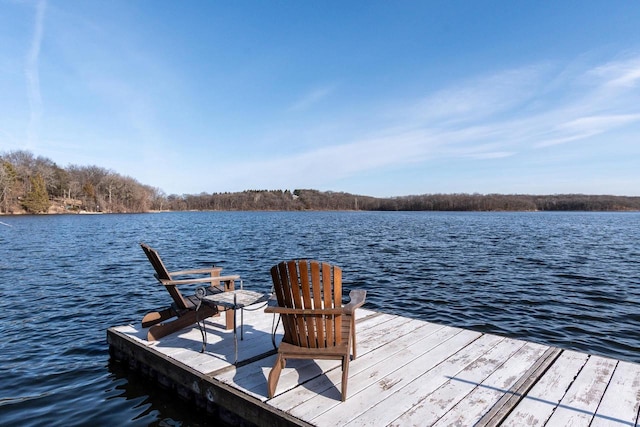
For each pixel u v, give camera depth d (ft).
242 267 46.44
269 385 10.52
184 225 148.97
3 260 53.11
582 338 21.20
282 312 11.14
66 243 77.15
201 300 14.33
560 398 10.47
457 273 41.04
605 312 26.27
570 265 46.44
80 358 18.26
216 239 85.46
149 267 47.09
